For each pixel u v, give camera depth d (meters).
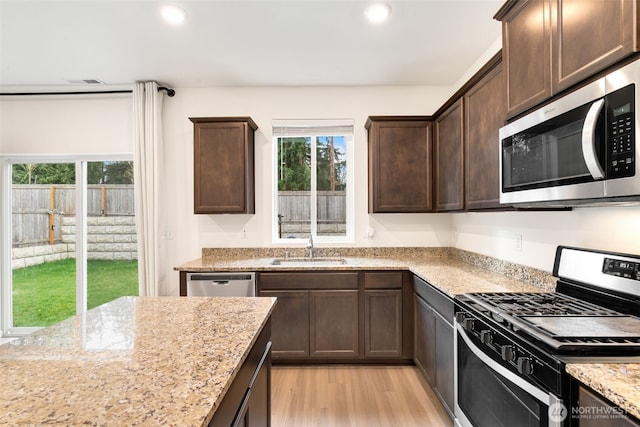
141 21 2.24
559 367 0.99
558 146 1.27
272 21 2.25
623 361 0.98
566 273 1.67
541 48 1.40
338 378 2.60
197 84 3.32
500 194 1.69
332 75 3.14
